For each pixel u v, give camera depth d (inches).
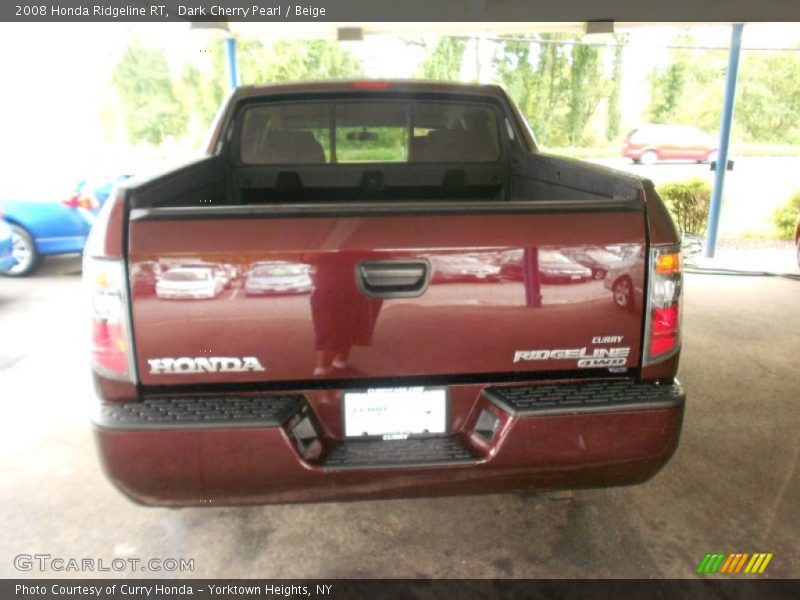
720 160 301.7
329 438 74.0
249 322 68.6
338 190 149.6
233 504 73.5
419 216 68.6
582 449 72.9
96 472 115.5
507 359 72.4
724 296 237.9
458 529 97.6
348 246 68.0
